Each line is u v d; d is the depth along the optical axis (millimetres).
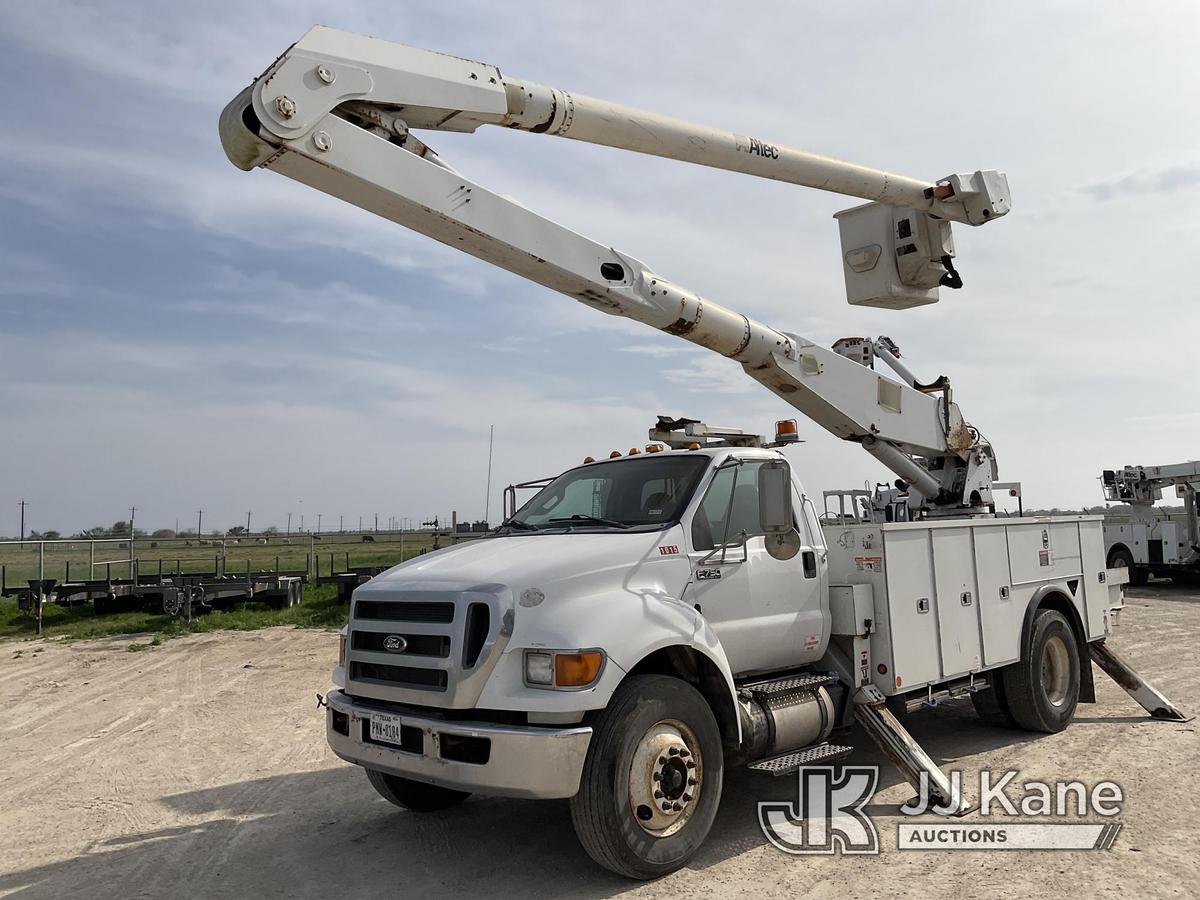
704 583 5289
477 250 5230
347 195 4797
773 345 6852
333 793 6480
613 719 4488
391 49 4836
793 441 6586
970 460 8836
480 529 6703
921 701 6508
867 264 8031
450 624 4555
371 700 5062
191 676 12133
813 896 4363
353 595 5273
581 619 4527
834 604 6121
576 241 5535
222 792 6562
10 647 16156
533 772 4227
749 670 5574
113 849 5375
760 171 6383
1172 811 5496
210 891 4664
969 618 6844
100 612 19938
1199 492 22094
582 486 6195
